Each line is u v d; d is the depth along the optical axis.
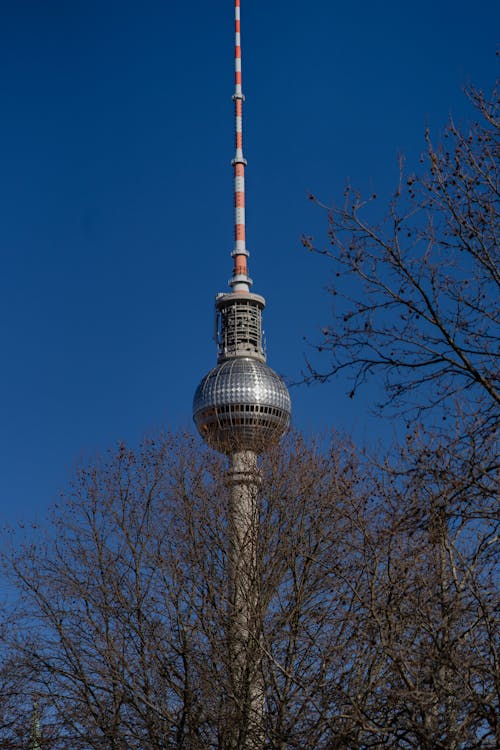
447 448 20.33
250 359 145.12
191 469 49.03
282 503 44.44
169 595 43.28
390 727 22.48
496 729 19.84
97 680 42.91
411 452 21.25
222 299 152.00
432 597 22.09
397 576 25.16
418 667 22.22
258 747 34.59
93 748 39.78
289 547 42.06
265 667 38.50
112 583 44.59
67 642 42.94
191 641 41.06
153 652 41.38
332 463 45.03
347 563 35.94
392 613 24.08
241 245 158.25
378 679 27.67
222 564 44.72
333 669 30.28
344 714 26.19
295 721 31.11
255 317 151.25
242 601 41.53
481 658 21.44
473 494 20.11
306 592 38.16
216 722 36.81
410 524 21.14
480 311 20.34
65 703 41.66
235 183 163.88
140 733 41.06
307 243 20.17
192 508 46.53
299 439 48.66
